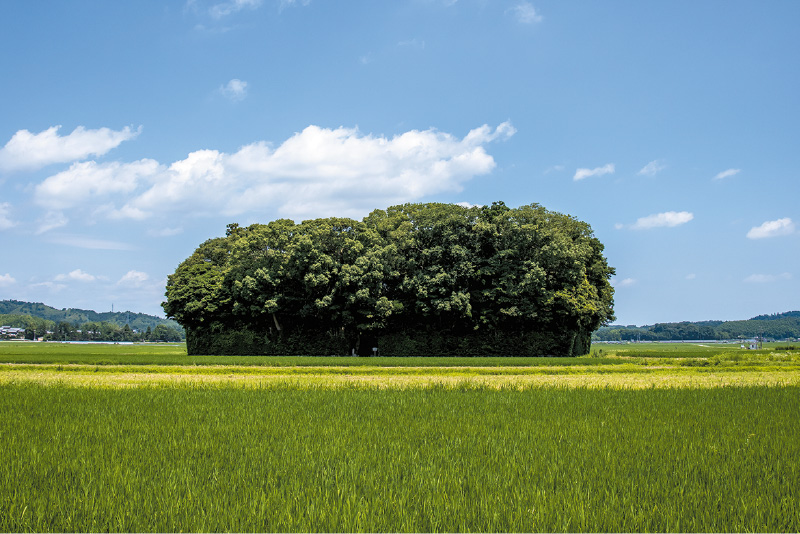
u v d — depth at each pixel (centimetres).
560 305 6625
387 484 993
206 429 1532
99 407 1956
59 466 1116
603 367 4094
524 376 3688
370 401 2150
